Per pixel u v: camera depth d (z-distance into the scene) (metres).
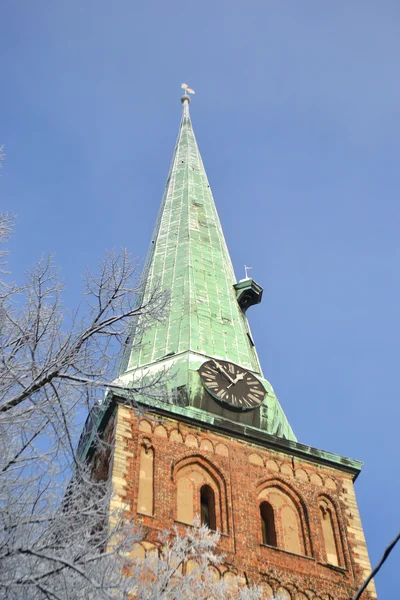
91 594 19.44
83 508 20.38
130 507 38.44
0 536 18.89
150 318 22.09
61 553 19.20
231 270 58.16
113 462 39.94
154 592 23.67
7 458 19.84
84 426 21.06
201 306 52.22
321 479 44.62
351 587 40.16
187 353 47.84
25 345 20.84
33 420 20.36
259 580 38.47
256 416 45.62
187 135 74.25
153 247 59.69
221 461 42.75
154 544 37.28
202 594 29.33
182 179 66.56
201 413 43.84
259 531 40.59
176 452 41.97
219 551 38.66
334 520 43.16
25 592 18.33
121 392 23.94
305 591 39.06
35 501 19.88
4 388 20.38
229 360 48.75
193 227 60.16
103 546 20.91
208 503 41.50
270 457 44.22
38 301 21.17
